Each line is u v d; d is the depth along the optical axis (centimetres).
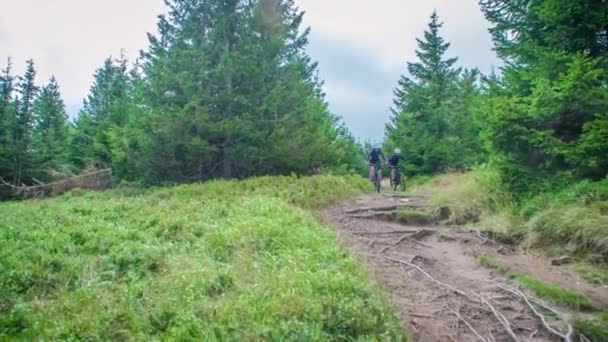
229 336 429
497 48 1081
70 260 721
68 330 473
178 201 1202
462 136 2586
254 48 1698
